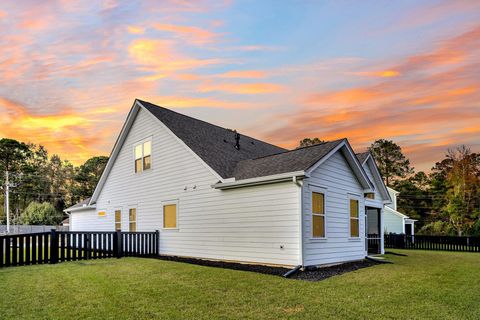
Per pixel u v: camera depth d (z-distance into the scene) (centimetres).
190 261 1249
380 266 1191
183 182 1434
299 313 570
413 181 5391
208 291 722
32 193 5853
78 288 744
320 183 1148
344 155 1304
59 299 650
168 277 880
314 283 820
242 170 1280
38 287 752
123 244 1386
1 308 590
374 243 1986
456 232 3962
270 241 1096
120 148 1861
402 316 561
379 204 1830
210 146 1500
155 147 1614
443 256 1641
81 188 6278
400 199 5225
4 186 5312
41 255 1142
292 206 1050
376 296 695
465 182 4281
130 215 1750
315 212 1119
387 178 5353
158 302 631
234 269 1033
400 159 5334
